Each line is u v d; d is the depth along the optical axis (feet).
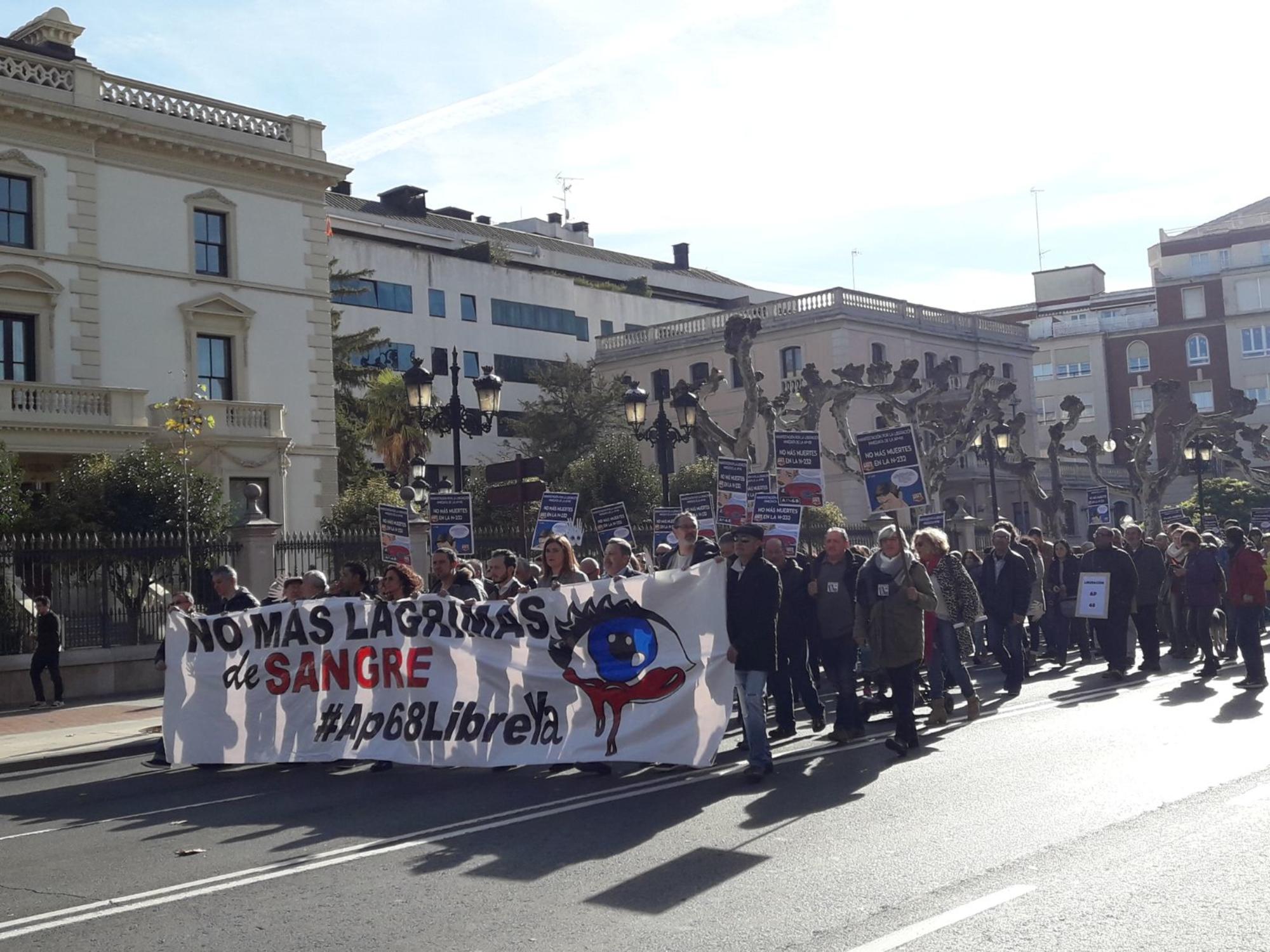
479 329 184.24
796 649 40.70
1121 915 19.03
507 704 35.99
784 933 18.76
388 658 38.32
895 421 126.00
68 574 68.54
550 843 25.81
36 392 97.91
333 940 19.58
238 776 39.22
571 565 38.65
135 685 70.08
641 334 194.08
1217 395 255.29
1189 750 33.63
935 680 41.19
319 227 121.60
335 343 159.94
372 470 151.74
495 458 182.70
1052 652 66.49
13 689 66.08
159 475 82.53
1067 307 290.35
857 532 111.04
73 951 19.71
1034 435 204.85
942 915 19.33
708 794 30.81
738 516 69.15
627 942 18.70
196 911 21.80
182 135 110.01
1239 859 22.02
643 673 34.17
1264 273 251.80
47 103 101.30
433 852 25.39
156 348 108.68
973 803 27.73
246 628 40.98
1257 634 49.21
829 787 30.86
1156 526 155.33
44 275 101.45
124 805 34.71
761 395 109.50
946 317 190.39
